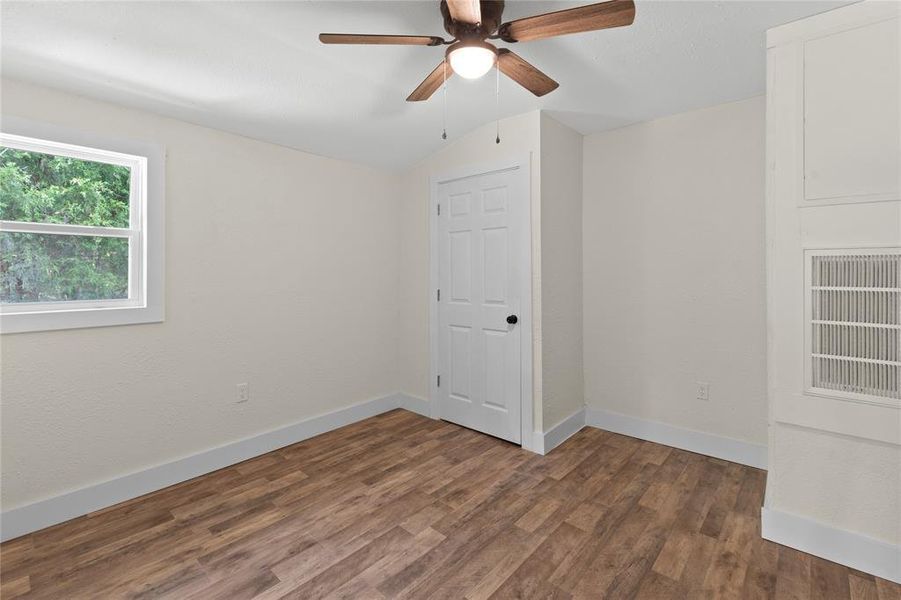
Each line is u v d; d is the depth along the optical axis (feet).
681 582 5.42
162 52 6.35
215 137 8.66
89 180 7.37
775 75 6.14
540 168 9.21
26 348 6.54
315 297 10.46
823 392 5.84
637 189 10.00
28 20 5.45
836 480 5.79
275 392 9.70
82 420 7.05
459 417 11.07
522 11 6.03
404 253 12.46
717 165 8.91
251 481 8.15
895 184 5.35
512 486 7.87
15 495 6.44
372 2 5.74
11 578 5.54
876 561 5.47
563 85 8.12
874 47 5.43
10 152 6.68
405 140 10.43
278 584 5.44
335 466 8.77
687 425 9.40
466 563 5.81
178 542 6.28
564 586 5.37
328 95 8.09
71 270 7.23
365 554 6.00
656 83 8.02
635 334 10.11
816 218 5.86
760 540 6.23
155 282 7.81
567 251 10.25
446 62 5.69
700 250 9.16
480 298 10.45
